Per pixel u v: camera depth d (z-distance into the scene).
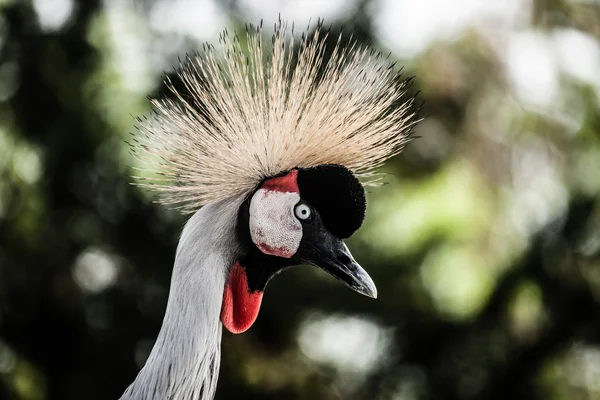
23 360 10.43
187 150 4.20
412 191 10.77
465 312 10.90
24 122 10.52
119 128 10.39
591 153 11.09
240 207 4.20
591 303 11.62
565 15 11.06
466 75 11.02
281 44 4.39
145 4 11.09
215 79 4.32
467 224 10.56
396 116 4.54
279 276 11.66
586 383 12.24
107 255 11.50
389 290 11.28
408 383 12.53
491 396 12.27
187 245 4.07
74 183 10.91
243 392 11.68
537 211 11.35
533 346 11.98
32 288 10.90
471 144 10.95
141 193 10.88
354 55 4.69
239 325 4.23
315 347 12.67
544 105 11.05
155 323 11.64
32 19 10.46
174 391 3.96
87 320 11.45
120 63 10.56
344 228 4.17
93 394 11.36
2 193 9.95
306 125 4.29
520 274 11.32
